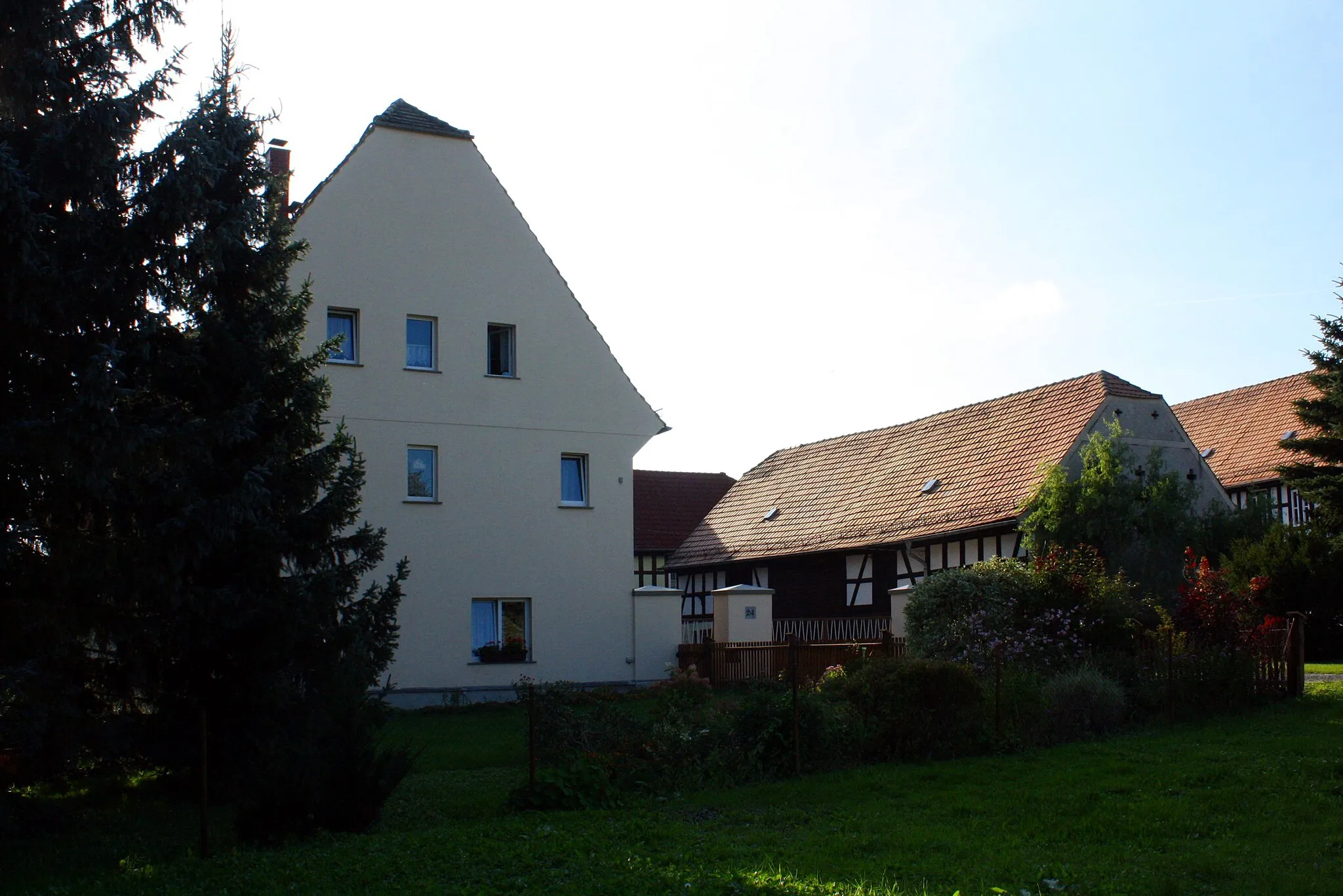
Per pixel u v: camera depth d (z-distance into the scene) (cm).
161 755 1219
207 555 1138
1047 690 1480
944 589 1970
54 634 1073
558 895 801
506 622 2425
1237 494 3981
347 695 1105
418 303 2388
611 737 1283
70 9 1055
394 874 884
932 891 785
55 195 1081
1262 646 1750
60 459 1017
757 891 787
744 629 2558
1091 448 2462
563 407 2512
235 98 1238
